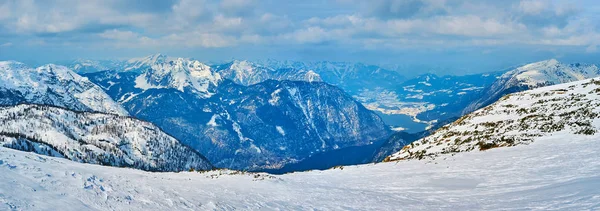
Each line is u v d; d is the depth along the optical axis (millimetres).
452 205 32875
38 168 26656
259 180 43531
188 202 28469
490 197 33812
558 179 35688
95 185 26391
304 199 36188
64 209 20719
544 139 54750
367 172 54375
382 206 34094
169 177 40250
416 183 43562
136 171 42312
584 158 41406
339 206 34125
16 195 20641
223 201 30953
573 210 26109
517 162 45219
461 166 48719
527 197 31656
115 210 22984
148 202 26172
